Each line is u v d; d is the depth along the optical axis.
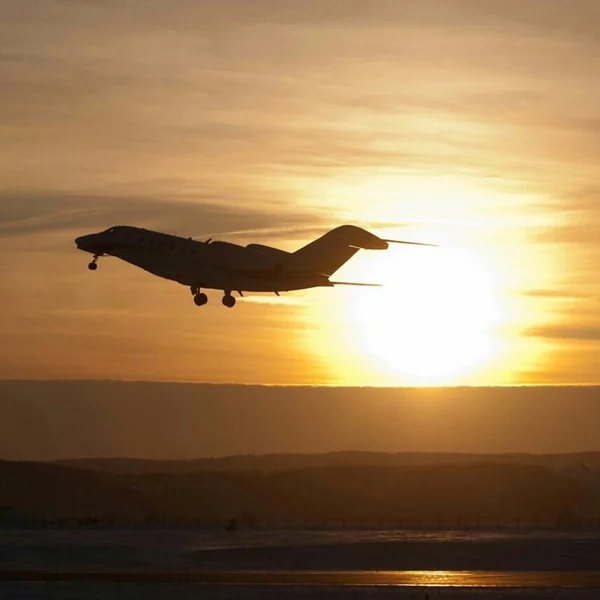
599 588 124.81
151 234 160.38
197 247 157.62
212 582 130.12
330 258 156.38
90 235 164.62
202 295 156.25
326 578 136.00
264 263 153.50
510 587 125.50
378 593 119.31
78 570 146.38
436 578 136.88
